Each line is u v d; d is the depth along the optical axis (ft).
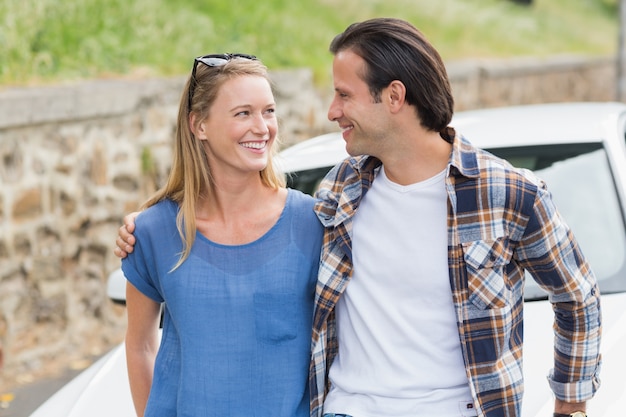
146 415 11.39
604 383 12.56
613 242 15.62
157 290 11.76
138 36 33.94
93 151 27.55
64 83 28.25
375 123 10.44
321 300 10.99
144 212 11.62
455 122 19.04
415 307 10.65
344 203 10.87
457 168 10.30
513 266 10.61
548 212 10.34
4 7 29.84
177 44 35.06
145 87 29.12
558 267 10.46
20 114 25.20
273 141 11.46
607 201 16.25
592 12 77.00
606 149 17.15
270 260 11.18
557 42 63.72
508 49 56.44
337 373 11.13
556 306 10.82
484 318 10.36
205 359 11.02
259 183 11.40
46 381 25.35
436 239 10.55
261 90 11.18
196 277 11.15
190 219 11.21
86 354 27.48
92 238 27.86
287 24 42.11
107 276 28.48
